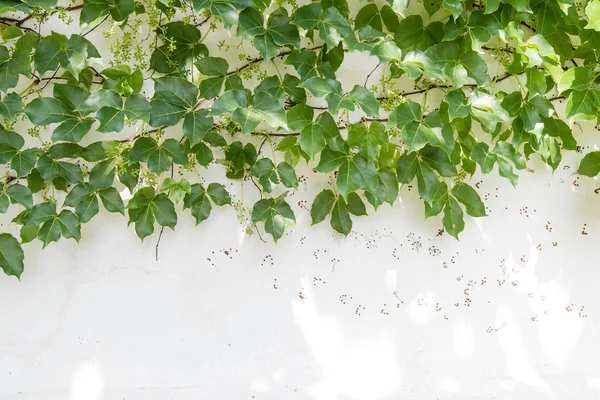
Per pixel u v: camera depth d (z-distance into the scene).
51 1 1.11
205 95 1.29
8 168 1.35
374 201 1.35
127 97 1.18
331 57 1.33
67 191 1.34
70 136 1.17
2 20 1.31
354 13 1.41
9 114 1.21
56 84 1.19
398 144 1.44
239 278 1.42
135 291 1.39
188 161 1.31
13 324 1.36
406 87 1.44
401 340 1.46
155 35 1.35
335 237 1.45
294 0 1.32
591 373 1.50
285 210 1.35
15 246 1.29
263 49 1.20
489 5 1.21
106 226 1.39
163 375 1.39
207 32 1.32
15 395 1.35
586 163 1.46
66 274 1.38
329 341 1.44
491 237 1.49
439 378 1.46
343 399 1.43
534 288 1.50
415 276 1.47
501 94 1.36
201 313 1.41
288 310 1.43
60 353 1.37
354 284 1.45
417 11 1.41
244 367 1.41
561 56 1.40
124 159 1.30
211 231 1.42
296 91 1.32
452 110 1.22
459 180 1.40
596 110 1.31
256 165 1.33
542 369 1.49
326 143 1.25
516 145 1.34
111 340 1.38
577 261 1.51
